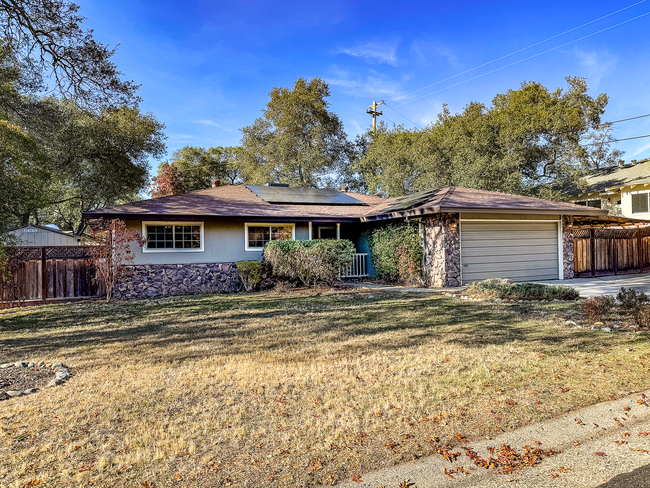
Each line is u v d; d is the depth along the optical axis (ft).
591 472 8.47
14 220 42.45
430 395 12.63
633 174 74.18
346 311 27.94
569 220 45.55
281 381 14.12
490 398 12.33
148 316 28.40
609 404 11.81
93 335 22.82
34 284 36.24
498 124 81.51
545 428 10.46
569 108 80.84
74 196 80.18
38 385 14.53
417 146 88.53
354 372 14.97
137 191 83.97
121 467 8.82
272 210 47.16
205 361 16.89
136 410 11.93
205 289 41.83
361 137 126.62
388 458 9.12
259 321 25.45
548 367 14.97
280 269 41.19
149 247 41.83
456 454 9.25
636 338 18.57
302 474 8.50
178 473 8.58
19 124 43.80
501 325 22.09
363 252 52.95
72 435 10.39
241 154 120.37
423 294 35.09
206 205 45.93
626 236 51.44
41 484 8.22
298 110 108.78
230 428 10.66
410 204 45.83
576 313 24.35
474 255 41.11
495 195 46.57
